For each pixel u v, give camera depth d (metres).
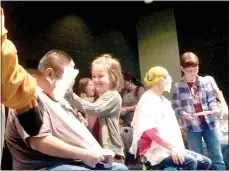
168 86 1.51
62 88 1.17
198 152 1.59
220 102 1.68
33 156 1.03
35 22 1.75
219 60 1.85
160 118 1.41
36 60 1.69
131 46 1.83
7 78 0.75
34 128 0.90
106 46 1.84
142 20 1.88
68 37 1.81
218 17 1.87
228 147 1.67
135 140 1.38
